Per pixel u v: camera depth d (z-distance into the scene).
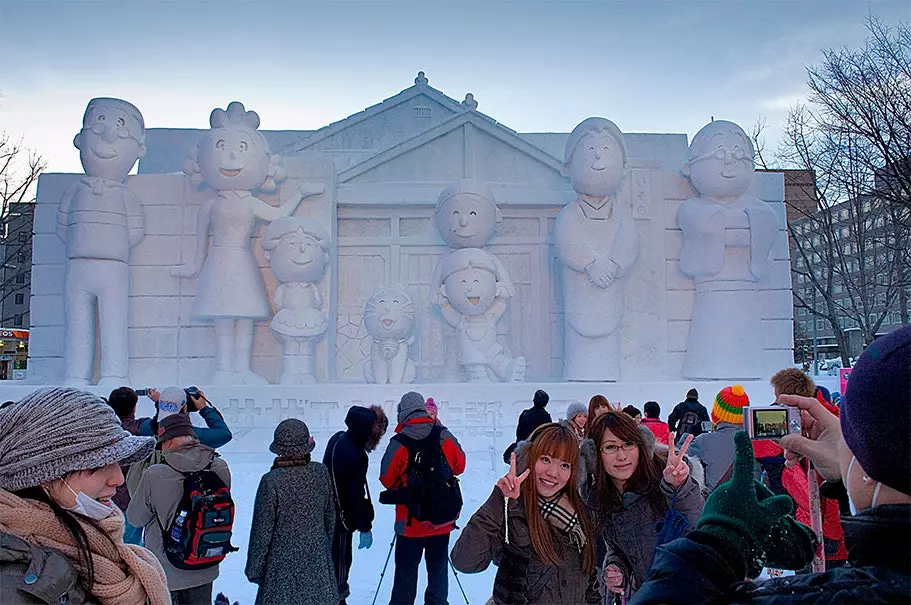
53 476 1.94
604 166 12.81
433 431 5.05
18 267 23.16
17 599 1.78
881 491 1.51
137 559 2.08
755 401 12.96
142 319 13.58
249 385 12.52
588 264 12.96
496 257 13.42
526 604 3.17
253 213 13.10
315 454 12.23
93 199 12.80
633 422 3.47
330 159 14.07
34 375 13.55
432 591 5.04
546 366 14.59
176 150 17.59
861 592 1.38
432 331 14.78
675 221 14.16
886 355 1.43
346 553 5.09
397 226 14.91
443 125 15.17
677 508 3.25
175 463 4.01
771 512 1.68
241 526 7.98
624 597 3.38
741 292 13.39
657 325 13.85
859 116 16.92
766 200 14.25
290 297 12.95
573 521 3.20
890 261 21.55
